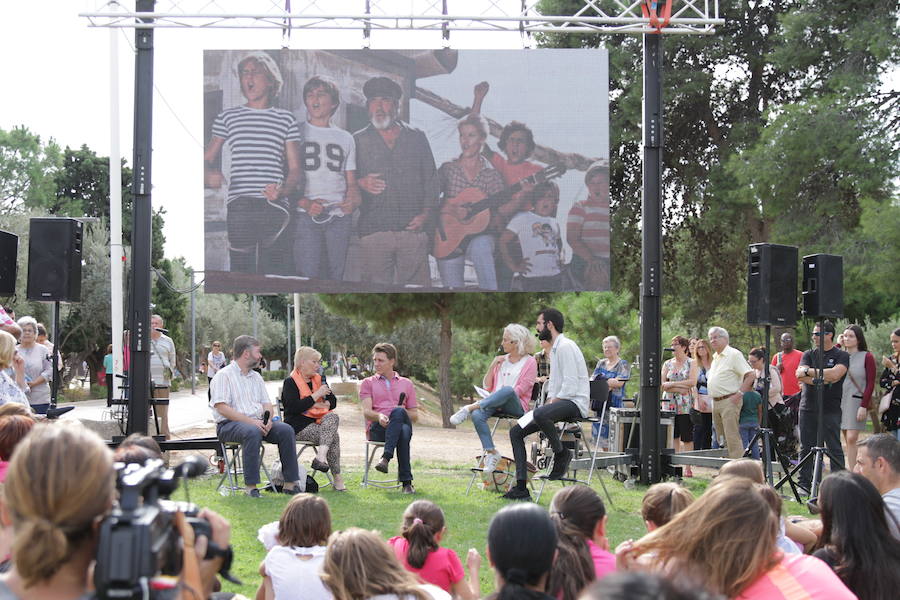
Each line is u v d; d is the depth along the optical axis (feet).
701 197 65.82
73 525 4.98
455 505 25.31
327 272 34.53
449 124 34.63
